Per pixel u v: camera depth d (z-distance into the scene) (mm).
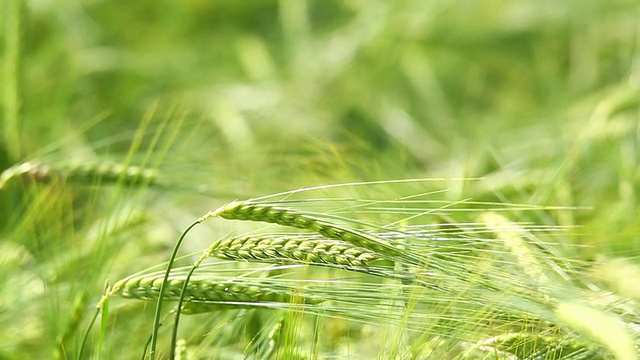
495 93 2293
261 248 1227
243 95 2193
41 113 1874
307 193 1482
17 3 1595
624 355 1141
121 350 1390
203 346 1319
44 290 1391
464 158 1838
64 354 1316
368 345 1328
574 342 1254
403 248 1231
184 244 1564
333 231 1223
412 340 1290
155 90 2240
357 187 1437
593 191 1584
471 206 1450
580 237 1424
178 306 1234
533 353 1255
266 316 1355
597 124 1656
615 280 1265
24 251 1457
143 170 1457
